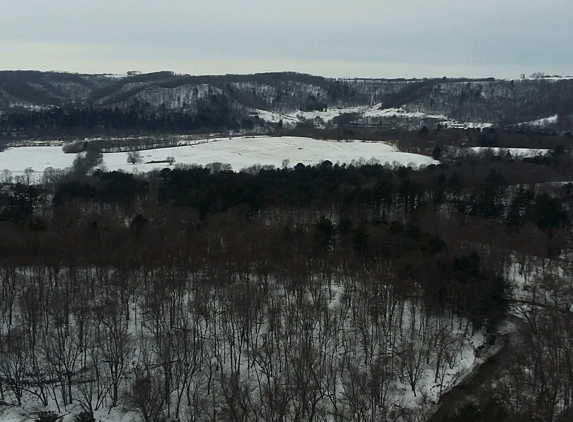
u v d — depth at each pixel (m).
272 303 95.50
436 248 110.81
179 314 95.88
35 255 107.75
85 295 98.81
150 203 156.50
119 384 79.25
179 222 134.12
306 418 71.69
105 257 110.50
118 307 95.56
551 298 106.38
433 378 84.69
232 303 93.25
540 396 67.81
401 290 99.69
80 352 81.50
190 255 113.75
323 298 101.94
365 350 84.94
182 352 84.69
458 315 99.81
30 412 75.38
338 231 122.94
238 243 118.62
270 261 112.62
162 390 75.88
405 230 119.50
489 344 96.19
